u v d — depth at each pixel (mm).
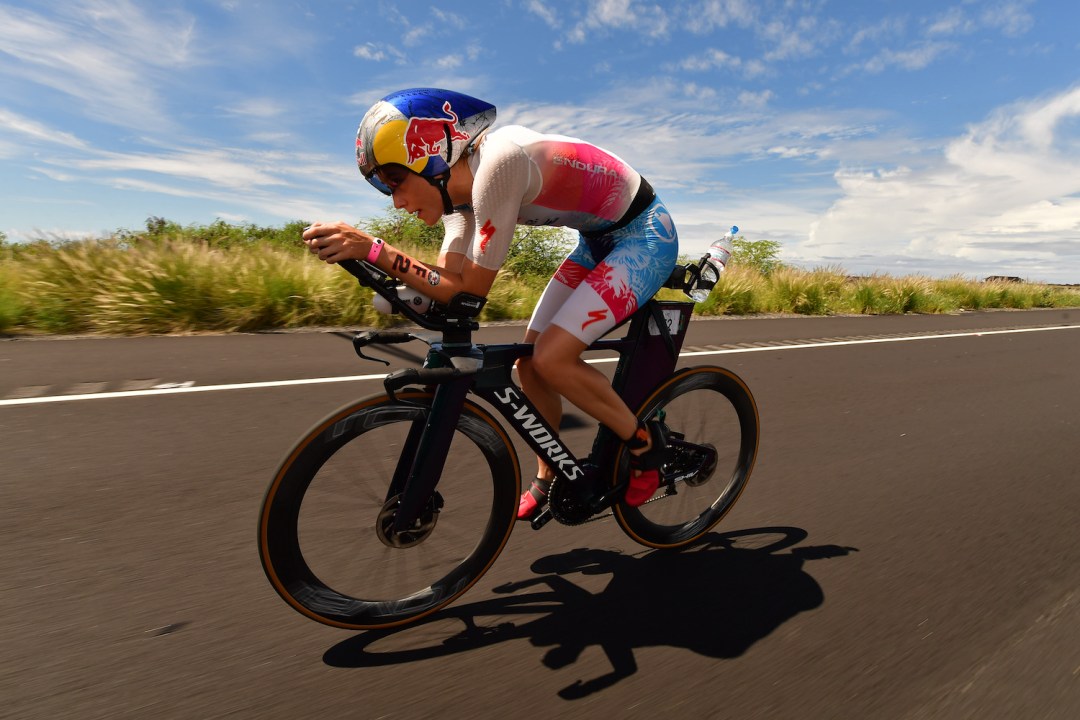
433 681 1487
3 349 4676
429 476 1648
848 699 1441
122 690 1399
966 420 4027
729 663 1577
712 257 2113
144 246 6688
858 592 1936
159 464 2707
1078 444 3559
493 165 1521
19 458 2689
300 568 1554
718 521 2332
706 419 2295
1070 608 1841
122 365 4340
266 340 5570
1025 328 10398
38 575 1845
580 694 1453
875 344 7375
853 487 2826
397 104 1456
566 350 1743
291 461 1481
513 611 1807
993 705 1419
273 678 1473
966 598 1899
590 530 2344
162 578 1867
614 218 1879
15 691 1376
